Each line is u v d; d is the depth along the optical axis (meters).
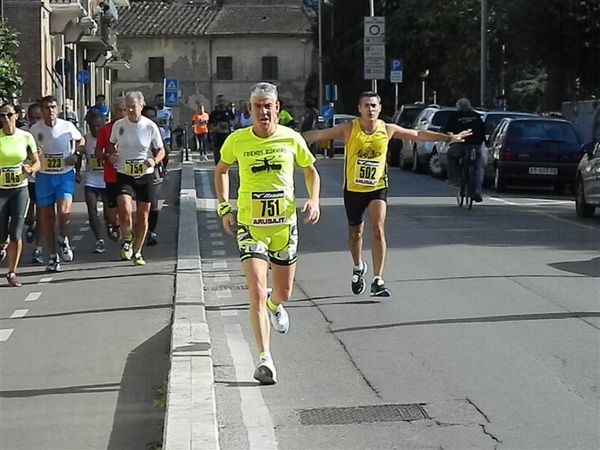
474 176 20.70
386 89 57.03
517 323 9.96
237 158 8.00
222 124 30.84
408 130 11.15
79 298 11.57
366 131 10.95
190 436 6.31
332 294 11.59
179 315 10.09
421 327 9.84
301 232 16.94
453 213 19.98
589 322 10.00
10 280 12.27
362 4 61.38
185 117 75.62
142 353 9.07
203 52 75.62
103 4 49.59
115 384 8.09
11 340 9.62
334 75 62.84
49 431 6.93
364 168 11.01
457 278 12.49
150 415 7.26
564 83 39.00
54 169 13.18
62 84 37.25
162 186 25.50
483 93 39.59
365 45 37.56
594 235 16.77
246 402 7.52
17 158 12.04
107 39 49.06
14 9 33.69
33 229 15.39
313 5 79.31
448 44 52.22
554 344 9.12
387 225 17.88
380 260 11.27
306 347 9.17
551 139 24.58
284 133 8.04
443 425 6.92
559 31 37.06
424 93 54.09
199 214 20.00
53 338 9.67
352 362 8.62
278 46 75.62
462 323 9.98
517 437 6.64
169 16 76.81
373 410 7.29
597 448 6.42
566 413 7.14
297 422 7.04
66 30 39.41
